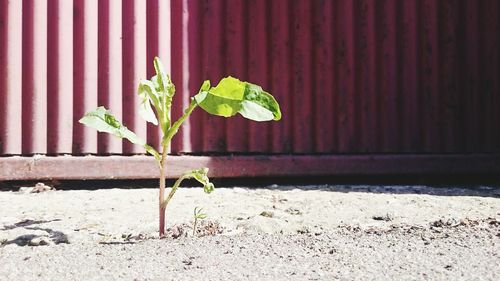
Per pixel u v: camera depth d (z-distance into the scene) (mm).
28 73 1365
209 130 1480
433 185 1616
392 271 818
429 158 1599
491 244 911
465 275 806
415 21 1627
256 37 1519
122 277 806
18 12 1364
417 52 1631
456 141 1653
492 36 1688
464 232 969
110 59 1409
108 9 1410
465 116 1663
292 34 1546
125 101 1419
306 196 1293
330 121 1562
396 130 1606
